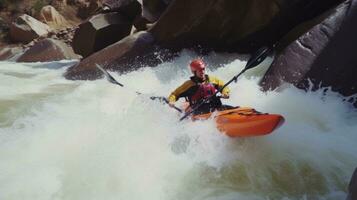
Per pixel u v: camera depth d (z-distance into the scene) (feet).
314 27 32.14
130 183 19.30
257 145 22.38
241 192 18.79
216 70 40.81
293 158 21.24
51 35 79.36
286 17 41.81
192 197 18.45
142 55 47.16
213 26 45.16
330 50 30.60
